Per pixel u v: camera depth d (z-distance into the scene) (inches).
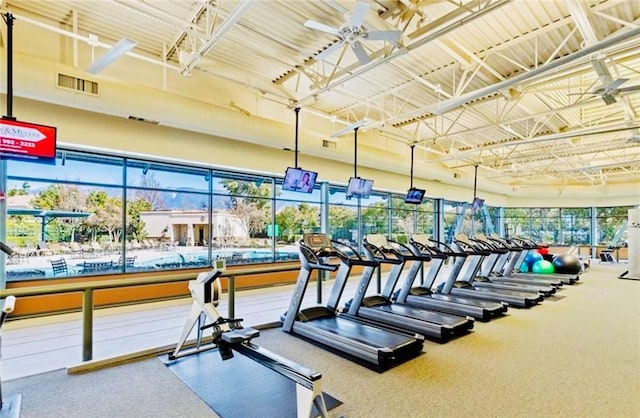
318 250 190.5
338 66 234.4
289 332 185.9
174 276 153.2
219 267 142.8
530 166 528.1
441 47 197.8
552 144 420.8
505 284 326.3
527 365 144.8
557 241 695.1
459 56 210.8
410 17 174.6
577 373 137.3
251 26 193.8
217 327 121.6
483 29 191.2
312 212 406.0
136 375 134.1
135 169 283.4
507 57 220.5
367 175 427.2
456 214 625.3
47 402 114.5
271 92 249.4
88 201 263.9
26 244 242.2
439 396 118.1
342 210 438.9
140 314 236.5
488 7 144.8
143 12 163.6
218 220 331.3
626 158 504.4
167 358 150.2
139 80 234.7
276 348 163.5
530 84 252.5
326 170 378.0
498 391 122.0
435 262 274.4
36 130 170.6
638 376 134.9
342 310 224.7
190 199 313.4
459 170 513.3
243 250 347.9
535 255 439.5
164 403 113.3
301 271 187.8
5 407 109.7
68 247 256.8
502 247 338.6
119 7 183.5
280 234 377.1
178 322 213.8
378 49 214.5
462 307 226.7
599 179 613.0
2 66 165.5
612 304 261.1
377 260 211.6
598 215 669.3
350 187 333.1
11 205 237.3
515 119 280.1
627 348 165.5
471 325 192.7
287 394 118.7
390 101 302.0
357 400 115.0
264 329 193.0
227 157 295.7
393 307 224.7
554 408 111.1
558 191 658.2
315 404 94.0
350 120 355.9
